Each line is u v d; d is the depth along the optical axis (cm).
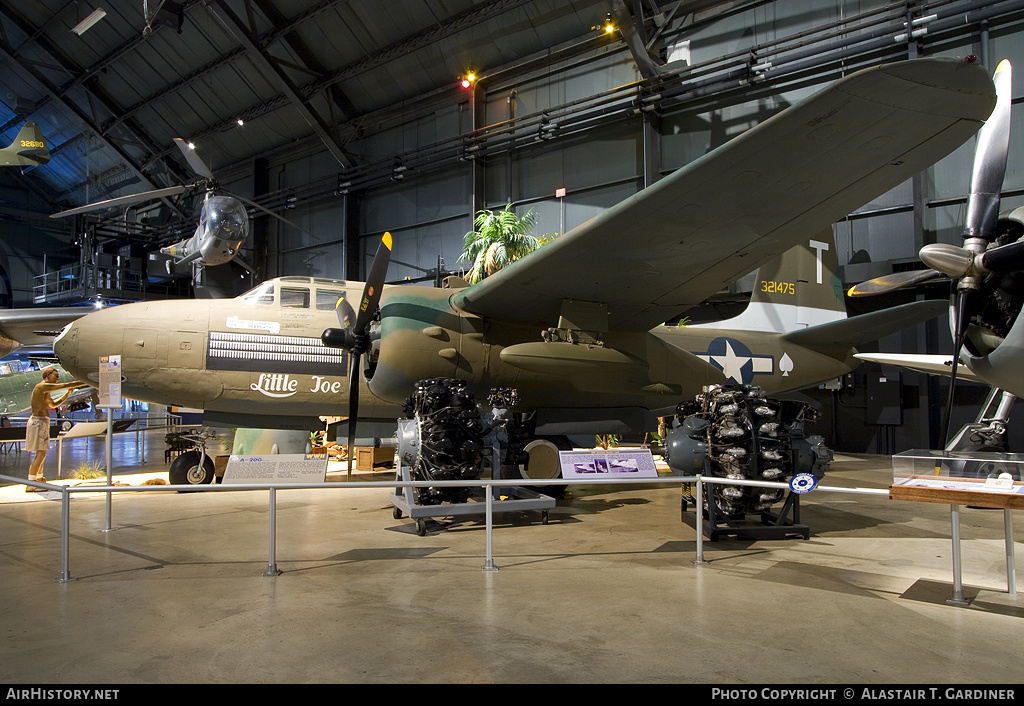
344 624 379
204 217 1814
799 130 509
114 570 505
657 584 465
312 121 2100
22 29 2273
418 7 1797
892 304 1509
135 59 2262
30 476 977
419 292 838
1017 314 567
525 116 1841
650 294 820
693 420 676
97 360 852
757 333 1127
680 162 1686
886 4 1424
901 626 377
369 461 1186
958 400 1427
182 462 973
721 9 1630
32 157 2144
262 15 1919
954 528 423
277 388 898
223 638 356
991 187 600
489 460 737
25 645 347
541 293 798
